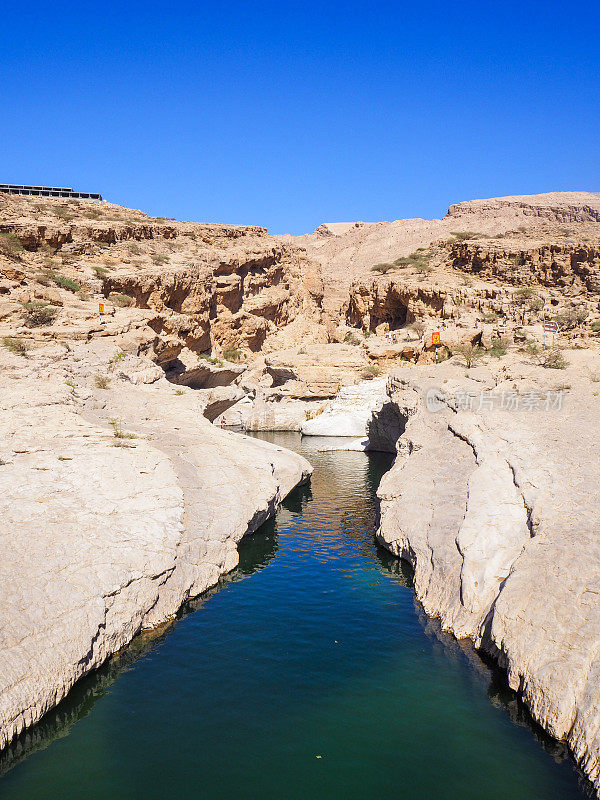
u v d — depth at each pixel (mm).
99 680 15766
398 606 20344
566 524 17719
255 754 13156
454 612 18312
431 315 76812
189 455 27250
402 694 15281
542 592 15398
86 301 46906
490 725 13977
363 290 88125
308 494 37031
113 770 12656
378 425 50531
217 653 17234
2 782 12258
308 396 67750
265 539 27734
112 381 34031
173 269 63969
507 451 24141
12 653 13812
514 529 19156
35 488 19891
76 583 16391
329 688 15539
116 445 24516
